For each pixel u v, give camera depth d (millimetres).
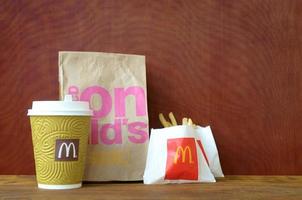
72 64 954
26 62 1063
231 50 1083
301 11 1078
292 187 878
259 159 1078
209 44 1082
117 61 984
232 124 1080
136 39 1075
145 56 1065
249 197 757
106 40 1072
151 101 1071
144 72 1000
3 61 1062
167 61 1077
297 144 1080
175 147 911
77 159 845
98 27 1071
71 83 948
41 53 1065
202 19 1081
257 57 1078
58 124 823
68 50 1067
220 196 766
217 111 1079
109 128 962
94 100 959
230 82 1082
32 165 1054
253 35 1086
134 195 777
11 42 1063
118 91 978
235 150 1077
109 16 1073
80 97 950
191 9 1081
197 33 1081
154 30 1077
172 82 1077
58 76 1045
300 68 1077
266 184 919
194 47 1080
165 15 1078
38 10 1065
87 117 858
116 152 957
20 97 1062
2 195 772
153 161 923
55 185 837
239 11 1085
